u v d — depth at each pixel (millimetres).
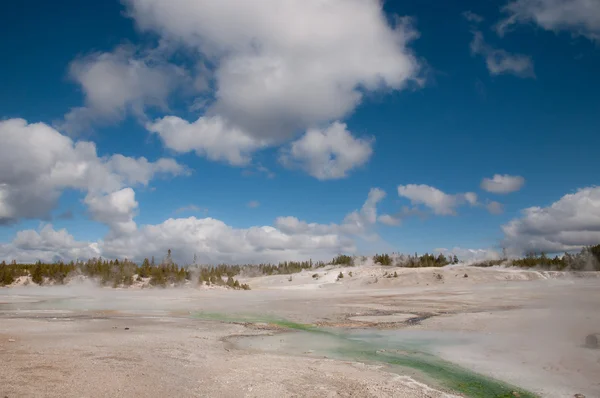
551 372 16500
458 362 18797
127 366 15906
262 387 13914
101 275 114875
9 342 20375
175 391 13086
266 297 73000
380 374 16422
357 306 49156
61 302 56875
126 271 120125
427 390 14367
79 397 11852
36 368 14773
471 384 15227
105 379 13836
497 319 32656
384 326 31719
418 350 21922
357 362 18688
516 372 16703
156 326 29969
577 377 15734
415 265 193375
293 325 32656
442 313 39625
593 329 25922
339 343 24250
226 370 16156
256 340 25156
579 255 157500
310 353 21109
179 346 21250
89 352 18422
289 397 12992
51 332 24922
